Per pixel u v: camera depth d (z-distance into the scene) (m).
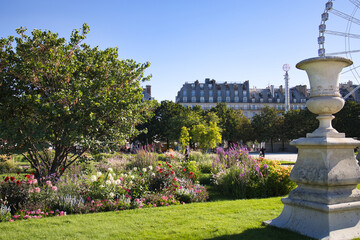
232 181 9.91
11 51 8.63
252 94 103.69
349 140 4.71
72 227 5.30
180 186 9.54
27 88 8.81
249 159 11.80
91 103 8.36
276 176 9.71
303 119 52.78
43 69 8.16
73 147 9.34
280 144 66.31
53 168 9.26
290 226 4.91
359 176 4.70
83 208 7.10
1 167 14.23
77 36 9.49
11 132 7.70
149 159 15.65
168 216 6.10
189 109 57.72
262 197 9.47
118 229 5.16
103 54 9.84
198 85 100.31
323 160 4.65
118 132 9.05
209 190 10.91
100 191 7.92
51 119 8.08
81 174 9.88
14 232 5.01
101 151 9.14
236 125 62.22
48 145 8.62
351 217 4.56
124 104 8.94
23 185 7.21
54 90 8.59
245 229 5.02
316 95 4.87
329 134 4.70
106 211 7.24
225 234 4.76
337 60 4.72
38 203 7.00
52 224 5.52
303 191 4.92
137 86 10.24
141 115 10.21
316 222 4.57
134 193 8.32
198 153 23.12
